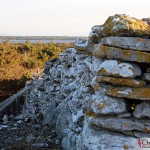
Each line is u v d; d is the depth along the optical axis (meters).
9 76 13.52
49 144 4.91
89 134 3.71
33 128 6.22
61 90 6.16
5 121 7.35
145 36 3.55
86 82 4.21
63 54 6.34
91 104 3.91
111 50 3.56
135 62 3.53
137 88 3.46
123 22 3.56
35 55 18.67
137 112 3.49
